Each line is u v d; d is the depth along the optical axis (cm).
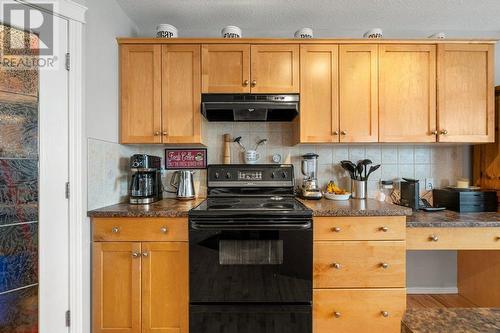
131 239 163
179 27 227
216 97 191
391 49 195
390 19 215
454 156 231
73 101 153
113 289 164
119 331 163
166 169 230
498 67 229
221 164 226
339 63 195
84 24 159
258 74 195
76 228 154
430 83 196
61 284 150
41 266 143
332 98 195
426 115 196
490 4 194
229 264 162
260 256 162
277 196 223
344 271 164
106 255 164
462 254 231
